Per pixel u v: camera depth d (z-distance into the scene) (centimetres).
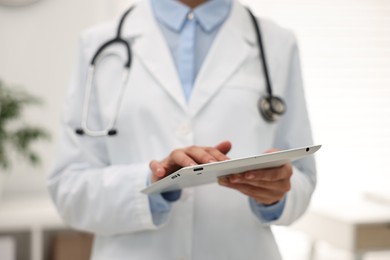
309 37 262
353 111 268
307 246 270
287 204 95
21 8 225
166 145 96
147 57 102
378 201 243
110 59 104
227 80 100
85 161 101
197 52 104
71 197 97
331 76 265
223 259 96
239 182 82
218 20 105
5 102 199
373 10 269
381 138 272
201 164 72
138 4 111
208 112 99
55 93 230
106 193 94
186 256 95
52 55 229
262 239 99
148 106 98
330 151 266
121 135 99
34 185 229
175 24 103
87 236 219
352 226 195
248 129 98
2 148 199
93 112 103
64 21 229
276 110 100
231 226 97
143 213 92
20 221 185
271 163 75
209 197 97
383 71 271
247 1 255
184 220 95
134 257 95
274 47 107
